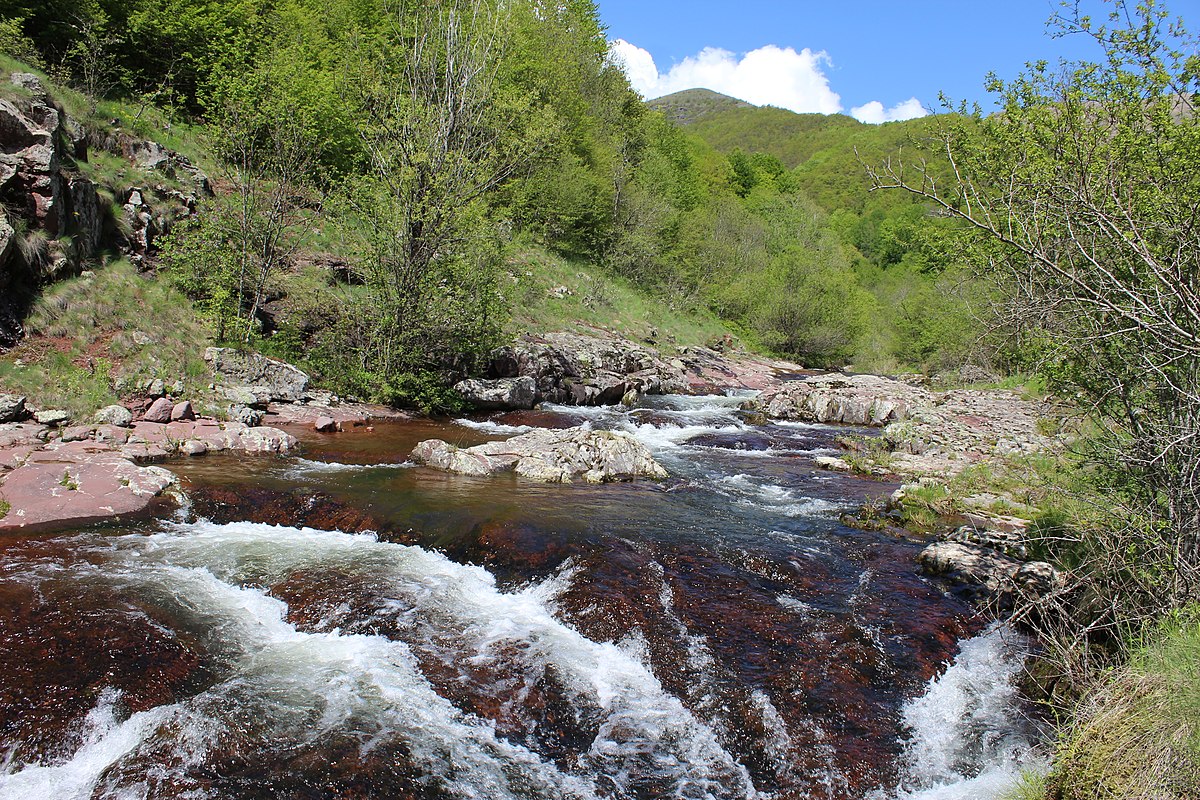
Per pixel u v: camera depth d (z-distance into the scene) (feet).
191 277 52.44
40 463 32.35
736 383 97.04
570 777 16.90
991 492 40.45
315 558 26.78
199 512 30.78
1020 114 19.25
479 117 59.31
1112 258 17.16
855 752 18.28
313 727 17.51
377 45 82.12
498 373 67.21
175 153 62.69
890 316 152.87
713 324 135.44
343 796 15.47
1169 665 15.21
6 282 42.06
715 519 33.63
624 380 77.30
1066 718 18.85
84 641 19.84
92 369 43.29
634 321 107.65
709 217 173.99
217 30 77.71
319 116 72.28
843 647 22.24
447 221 56.54
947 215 19.70
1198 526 17.39
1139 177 17.11
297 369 52.85
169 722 17.31
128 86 71.05
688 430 61.16
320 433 47.09
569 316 94.99
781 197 212.43
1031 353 20.83
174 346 48.32
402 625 22.30
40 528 27.12
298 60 76.13
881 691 20.54
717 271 152.87
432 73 58.85
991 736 19.03
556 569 26.22
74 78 63.31
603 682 20.20
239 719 17.60
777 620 23.57
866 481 44.68
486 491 35.47
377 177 58.08
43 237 44.73
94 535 27.17
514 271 96.78
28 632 19.89
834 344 136.15
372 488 34.45
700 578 26.12
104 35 67.77
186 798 15.12
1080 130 17.60
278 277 61.16
